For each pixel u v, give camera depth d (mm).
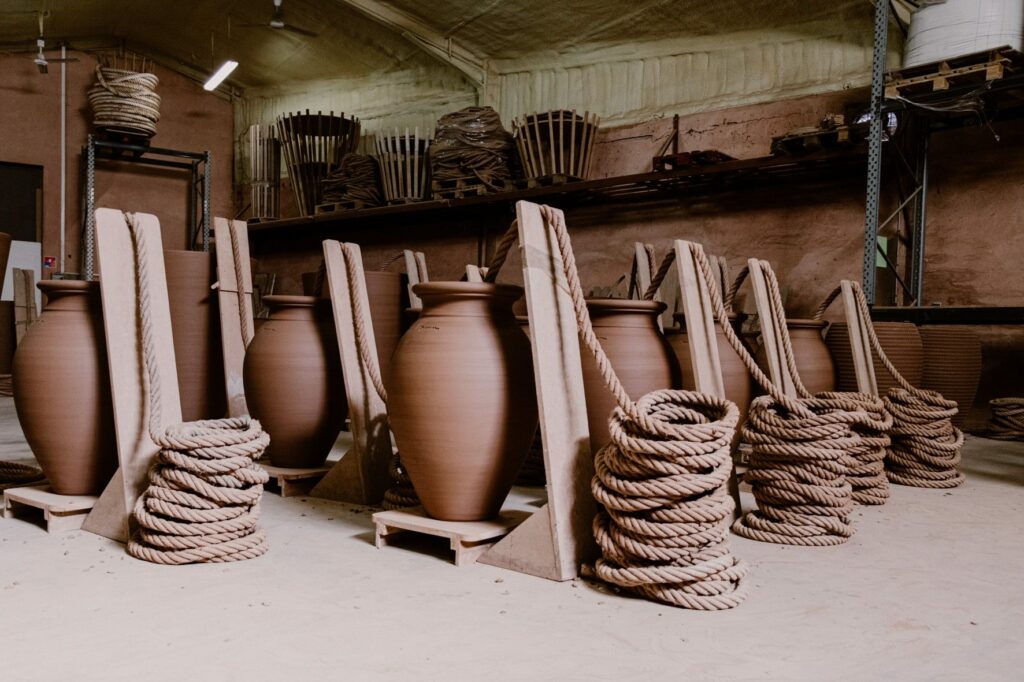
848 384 5871
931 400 4930
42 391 3482
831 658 2145
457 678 1974
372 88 13102
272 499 4211
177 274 4598
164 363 3512
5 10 12195
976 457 5973
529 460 4723
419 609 2496
